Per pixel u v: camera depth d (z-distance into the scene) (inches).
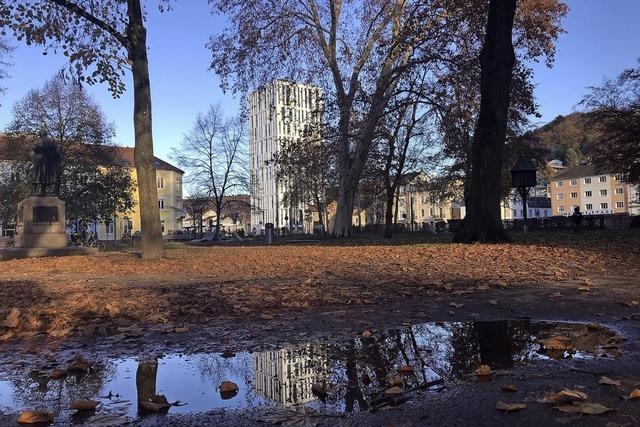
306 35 1273.4
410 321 250.2
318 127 1258.6
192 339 228.1
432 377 162.7
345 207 1310.3
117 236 3228.3
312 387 157.5
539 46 1088.2
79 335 240.1
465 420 127.5
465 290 331.0
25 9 691.4
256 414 136.0
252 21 1221.7
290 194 2370.8
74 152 1779.0
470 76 992.9
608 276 371.6
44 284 415.5
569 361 174.2
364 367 177.3
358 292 334.0
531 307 273.1
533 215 4918.8
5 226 1927.9
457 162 1833.2
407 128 1630.2
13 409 144.6
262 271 479.8
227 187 2384.4
